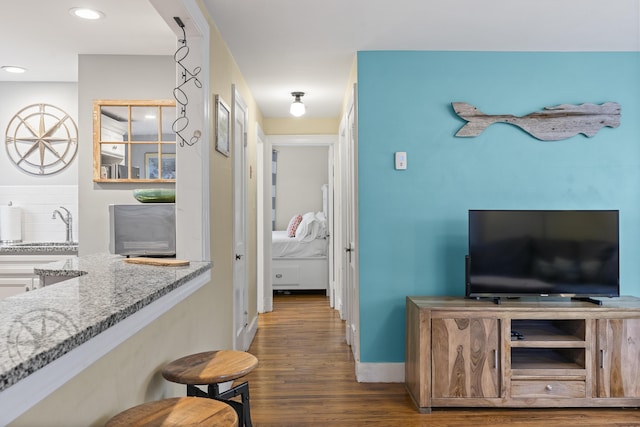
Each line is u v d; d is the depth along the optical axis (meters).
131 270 1.95
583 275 2.97
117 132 3.43
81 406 1.15
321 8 2.56
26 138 4.00
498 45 3.16
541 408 2.81
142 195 2.83
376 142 3.27
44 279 2.06
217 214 2.83
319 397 2.98
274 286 6.55
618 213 2.99
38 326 1.01
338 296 5.50
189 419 1.29
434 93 3.27
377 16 2.67
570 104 3.27
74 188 4.01
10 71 3.73
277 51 3.25
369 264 3.28
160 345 1.75
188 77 2.43
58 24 2.85
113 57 3.42
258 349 4.02
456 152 3.27
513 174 3.28
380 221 3.27
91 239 3.41
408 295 3.28
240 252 3.73
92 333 1.02
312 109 5.09
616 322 2.78
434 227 3.28
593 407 2.80
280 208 8.02
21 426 0.91
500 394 2.77
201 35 2.43
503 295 2.97
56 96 4.00
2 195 4.01
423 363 2.76
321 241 6.59
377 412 2.76
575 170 3.28
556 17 2.70
